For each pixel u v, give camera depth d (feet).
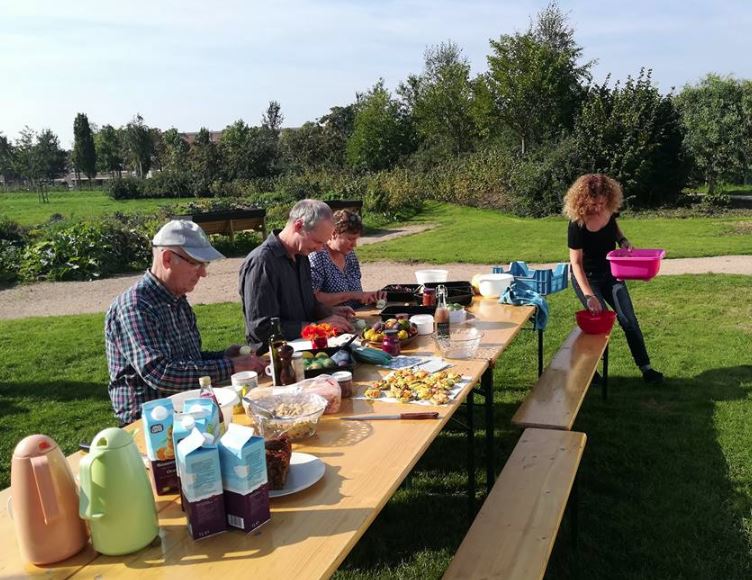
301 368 8.87
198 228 8.98
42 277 38.86
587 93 75.82
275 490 5.92
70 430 15.78
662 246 39.65
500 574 6.95
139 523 5.10
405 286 15.31
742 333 21.18
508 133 112.78
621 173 66.59
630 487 11.84
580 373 13.02
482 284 15.10
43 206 107.65
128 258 42.14
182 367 8.41
